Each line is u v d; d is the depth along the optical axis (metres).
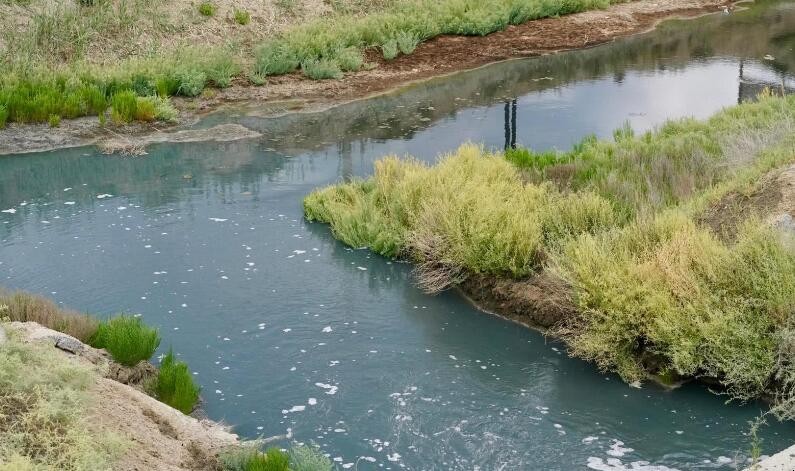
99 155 15.88
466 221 10.55
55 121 17.03
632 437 7.48
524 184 12.41
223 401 8.00
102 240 11.87
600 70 22.47
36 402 5.76
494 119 18.20
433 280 10.52
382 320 9.67
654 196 10.97
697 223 9.98
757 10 30.33
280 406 7.93
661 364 8.48
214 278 10.66
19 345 6.17
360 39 23.41
